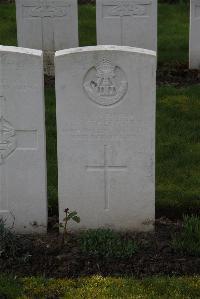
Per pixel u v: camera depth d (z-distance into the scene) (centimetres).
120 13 1279
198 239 705
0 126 715
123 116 709
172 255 695
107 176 728
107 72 696
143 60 692
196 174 868
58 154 722
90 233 714
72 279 659
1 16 1631
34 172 727
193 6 1271
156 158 911
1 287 641
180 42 1488
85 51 691
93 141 718
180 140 965
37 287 646
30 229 744
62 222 740
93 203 737
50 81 1230
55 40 1318
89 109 707
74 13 1303
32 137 718
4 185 732
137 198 734
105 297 628
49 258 691
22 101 707
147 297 627
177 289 637
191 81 1241
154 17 1279
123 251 693
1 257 691
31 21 1308
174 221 779
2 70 697
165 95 1135
